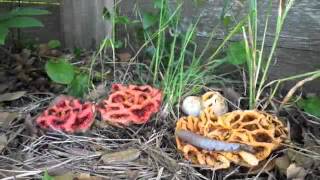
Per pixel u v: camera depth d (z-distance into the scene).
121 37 0.56
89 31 0.58
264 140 0.35
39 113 0.42
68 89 0.45
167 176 0.34
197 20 0.48
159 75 0.48
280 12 0.40
